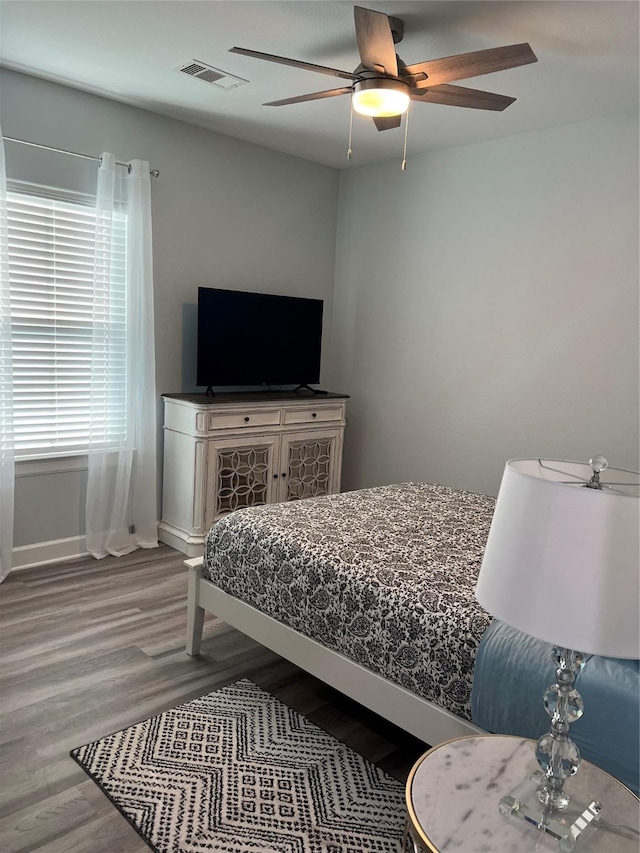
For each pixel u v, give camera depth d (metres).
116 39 2.93
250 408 4.17
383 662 2.01
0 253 3.29
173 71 3.28
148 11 2.64
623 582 0.99
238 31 2.80
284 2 2.53
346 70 3.19
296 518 2.67
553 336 3.98
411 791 1.21
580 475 1.27
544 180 3.94
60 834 1.79
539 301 4.02
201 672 2.67
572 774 1.19
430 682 1.88
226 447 4.07
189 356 4.35
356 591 2.10
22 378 3.60
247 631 2.53
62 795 1.93
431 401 4.65
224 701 2.47
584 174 3.77
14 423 3.60
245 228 4.54
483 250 4.28
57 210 3.61
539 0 2.42
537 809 1.18
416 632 1.92
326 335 5.27
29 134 3.45
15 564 3.68
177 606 3.29
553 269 3.95
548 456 4.05
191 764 2.09
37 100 3.45
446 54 2.93
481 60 2.26
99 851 1.73
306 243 4.97
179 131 4.07
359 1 2.48
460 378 4.47
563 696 1.20
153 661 2.74
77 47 3.03
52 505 3.80
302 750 2.19
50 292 3.64
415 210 4.64
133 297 3.85
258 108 3.79
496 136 4.09
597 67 2.98
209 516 4.05
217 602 2.66
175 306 4.23
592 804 1.20
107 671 2.64
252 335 4.42
